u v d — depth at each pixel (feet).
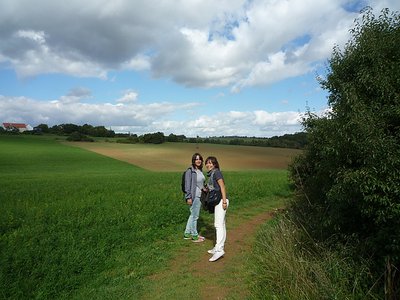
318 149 23.38
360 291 15.21
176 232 31.07
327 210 22.72
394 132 16.81
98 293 18.31
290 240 21.24
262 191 57.82
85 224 29.94
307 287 16.03
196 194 28.35
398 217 14.80
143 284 19.36
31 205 39.99
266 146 303.48
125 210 36.06
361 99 18.03
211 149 269.85
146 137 319.06
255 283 18.37
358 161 16.89
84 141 319.27
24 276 18.86
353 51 21.20
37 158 185.78
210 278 19.92
